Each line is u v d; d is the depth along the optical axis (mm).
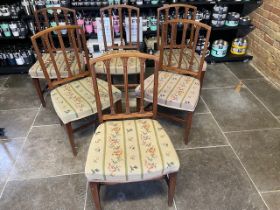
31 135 1913
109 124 1360
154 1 2436
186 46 2230
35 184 1542
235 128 1956
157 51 2225
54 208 1412
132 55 1184
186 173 1595
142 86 1292
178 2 2451
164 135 1289
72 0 2391
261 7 2576
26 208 1413
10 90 2473
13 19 2482
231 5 2922
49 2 2344
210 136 1883
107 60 1183
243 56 2879
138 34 2168
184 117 2096
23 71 2725
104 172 1110
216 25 2688
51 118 2088
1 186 1533
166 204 1421
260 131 1922
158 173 1144
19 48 2711
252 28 2809
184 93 1633
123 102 2234
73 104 1554
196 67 1921
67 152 1761
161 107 2227
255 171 1605
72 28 1689
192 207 1402
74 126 2006
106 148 1209
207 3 2508
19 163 1683
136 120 1390
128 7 2045
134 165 1131
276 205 1408
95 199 1272
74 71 1909
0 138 1890
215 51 2848
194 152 1749
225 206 1404
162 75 1821
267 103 2232
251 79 2607
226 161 1678
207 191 1484
